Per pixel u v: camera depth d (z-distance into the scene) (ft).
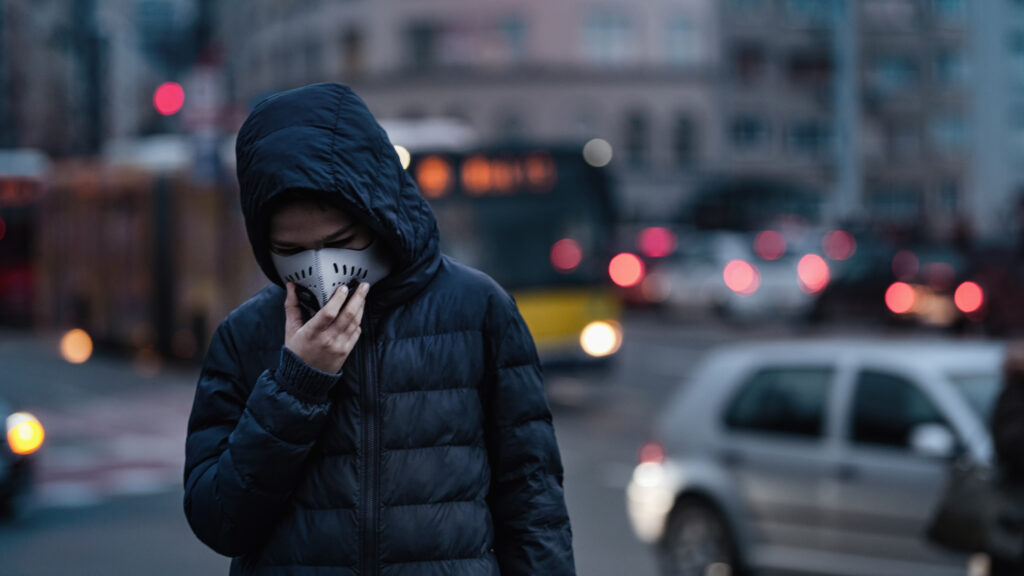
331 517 9.93
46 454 54.13
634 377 79.66
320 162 9.47
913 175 258.78
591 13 234.58
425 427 10.07
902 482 26.27
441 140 67.67
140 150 88.33
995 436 21.45
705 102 241.35
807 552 27.78
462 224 63.10
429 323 10.25
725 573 29.04
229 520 9.80
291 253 9.86
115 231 87.40
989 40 259.80
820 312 108.58
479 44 234.38
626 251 132.46
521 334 10.53
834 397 28.02
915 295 100.78
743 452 29.14
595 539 36.24
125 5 207.82
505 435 10.43
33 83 190.39
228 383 10.38
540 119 234.38
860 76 256.52
